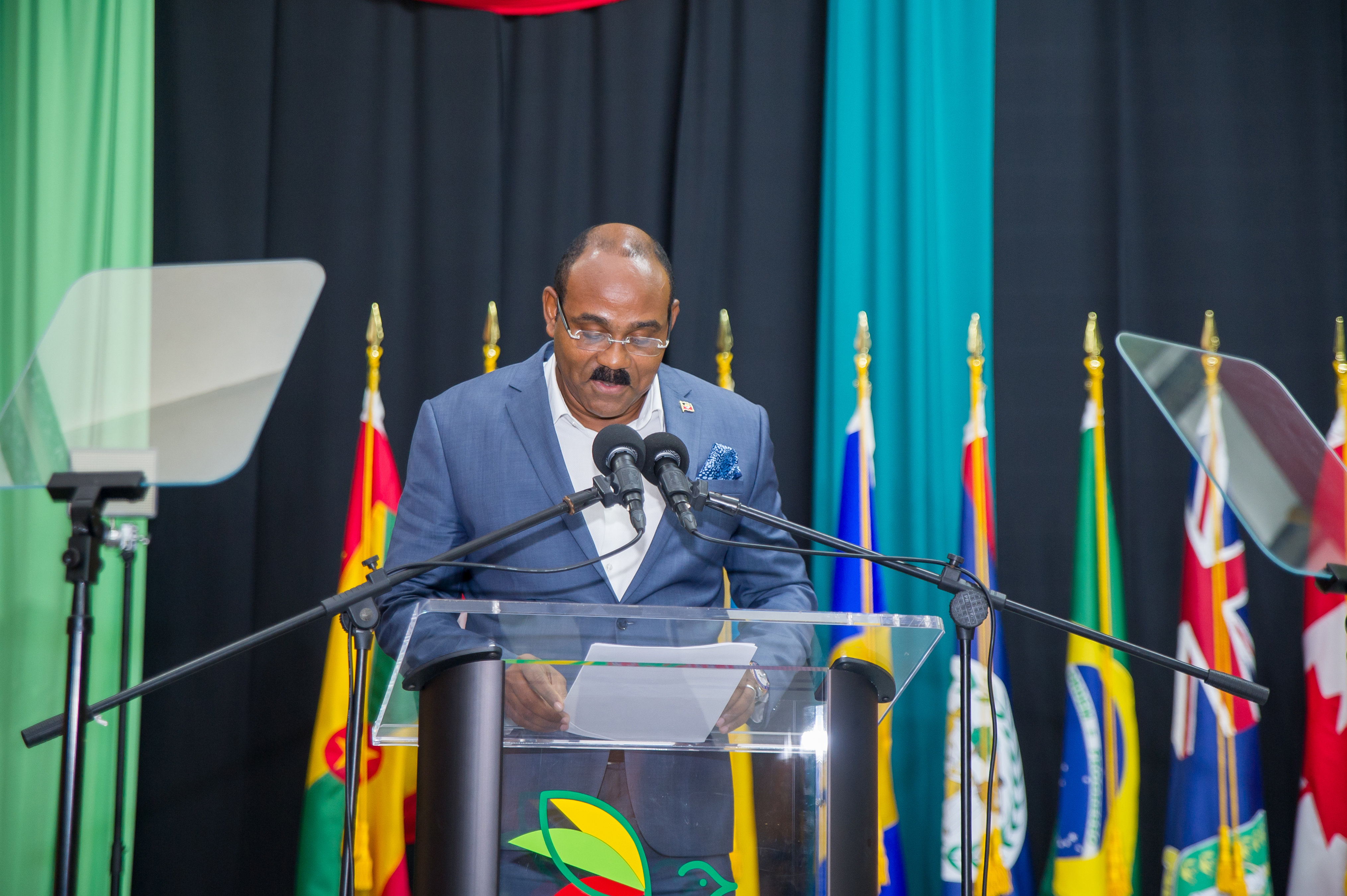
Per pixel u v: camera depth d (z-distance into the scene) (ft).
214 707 15.26
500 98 16.42
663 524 10.23
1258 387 9.00
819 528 15.26
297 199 16.16
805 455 15.80
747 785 6.86
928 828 14.90
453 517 10.53
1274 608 15.19
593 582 10.09
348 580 15.07
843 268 15.58
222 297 8.39
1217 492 14.94
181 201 16.05
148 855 14.97
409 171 16.31
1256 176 16.03
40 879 14.23
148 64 15.88
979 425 15.24
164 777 15.11
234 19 16.35
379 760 14.78
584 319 9.86
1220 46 16.25
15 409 7.89
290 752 15.19
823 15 16.47
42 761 14.39
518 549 10.19
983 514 14.99
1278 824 14.79
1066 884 14.35
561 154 16.35
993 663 14.71
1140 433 15.66
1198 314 15.83
